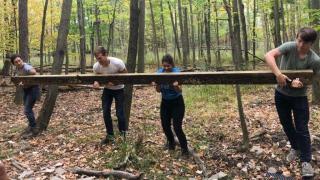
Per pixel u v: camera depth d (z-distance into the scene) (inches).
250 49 1370.6
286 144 258.4
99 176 225.8
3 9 764.6
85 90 622.8
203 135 297.7
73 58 1298.0
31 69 330.0
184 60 856.9
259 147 253.9
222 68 732.0
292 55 197.8
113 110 437.4
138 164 236.4
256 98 472.4
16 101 536.7
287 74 193.3
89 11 1064.2
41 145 298.8
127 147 250.1
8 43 788.0
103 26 1154.7
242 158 242.2
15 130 363.3
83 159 253.6
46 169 238.2
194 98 479.5
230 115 375.2
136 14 299.7
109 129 283.9
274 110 393.7
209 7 805.2
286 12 877.2
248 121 339.9
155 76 215.2
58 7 959.0
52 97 345.4
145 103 490.3
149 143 279.0
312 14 430.3
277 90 214.7
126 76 221.1
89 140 297.6
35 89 338.0
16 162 254.4
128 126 318.7
